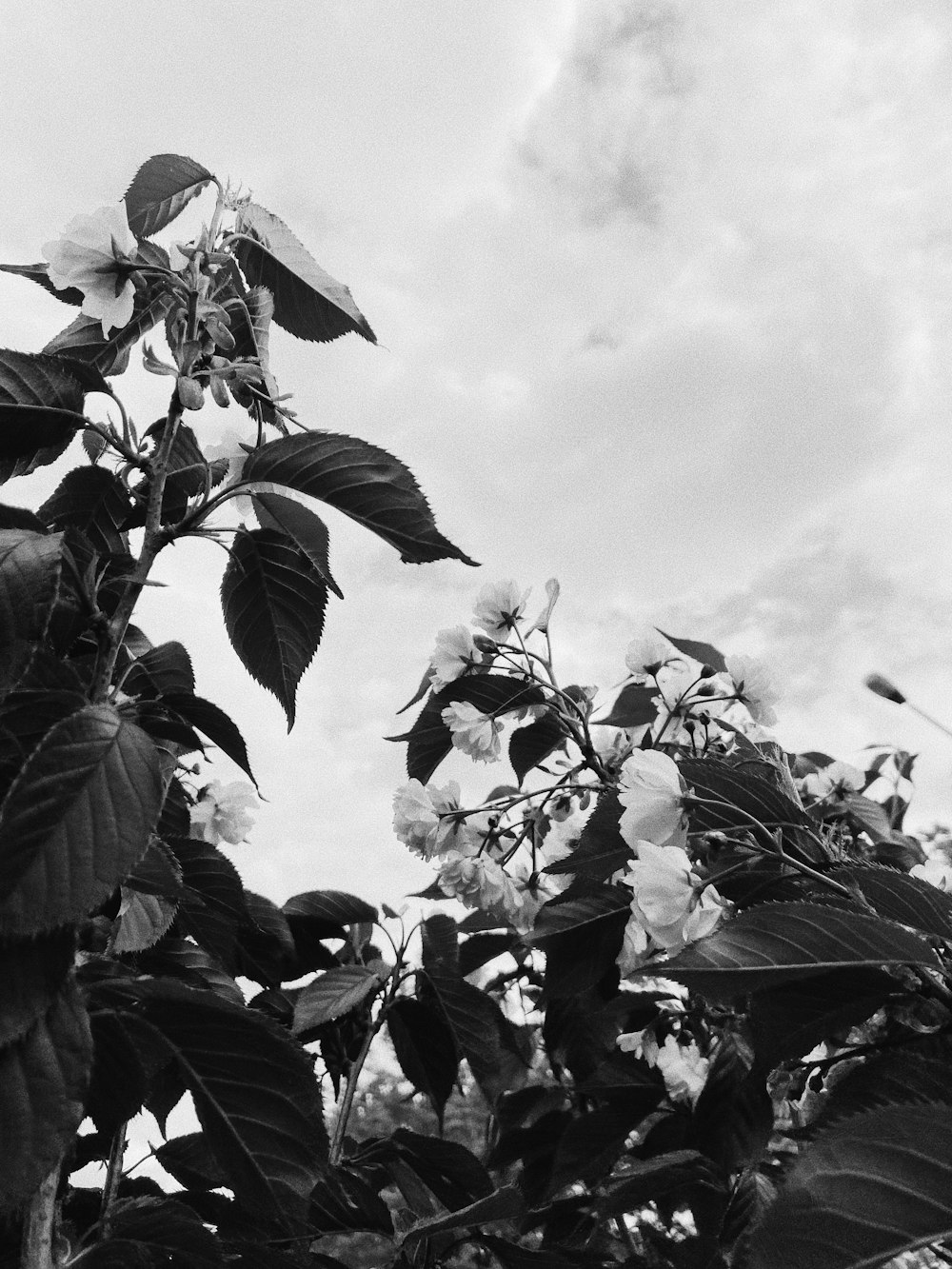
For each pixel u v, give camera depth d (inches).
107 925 59.5
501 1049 116.0
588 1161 98.7
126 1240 52.1
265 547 70.0
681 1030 97.6
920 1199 35.1
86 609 54.1
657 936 60.3
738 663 98.1
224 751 67.0
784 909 48.1
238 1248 59.2
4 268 71.7
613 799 73.6
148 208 76.5
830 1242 35.0
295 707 73.0
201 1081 52.8
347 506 63.8
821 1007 53.4
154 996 49.4
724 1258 90.7
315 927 112.2
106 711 46.9
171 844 77.0
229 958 79.7
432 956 103.1
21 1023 40.2
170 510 75.4
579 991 79.4
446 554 64.5
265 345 74.5
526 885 101.1
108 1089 52.4
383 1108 188.5
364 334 78.6
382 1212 85.3
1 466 63.8
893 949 47.3
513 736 101.2
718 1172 90.4
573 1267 89.8
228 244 72.6
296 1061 50.9
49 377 59.4
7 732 52.4
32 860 40.7
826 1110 50.4
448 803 106.7
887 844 97.5
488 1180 93.7
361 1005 106.0
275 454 61.4
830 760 115.8
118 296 64.4
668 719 95.7
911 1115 37.1
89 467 72.4
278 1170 52.2
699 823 64.9
